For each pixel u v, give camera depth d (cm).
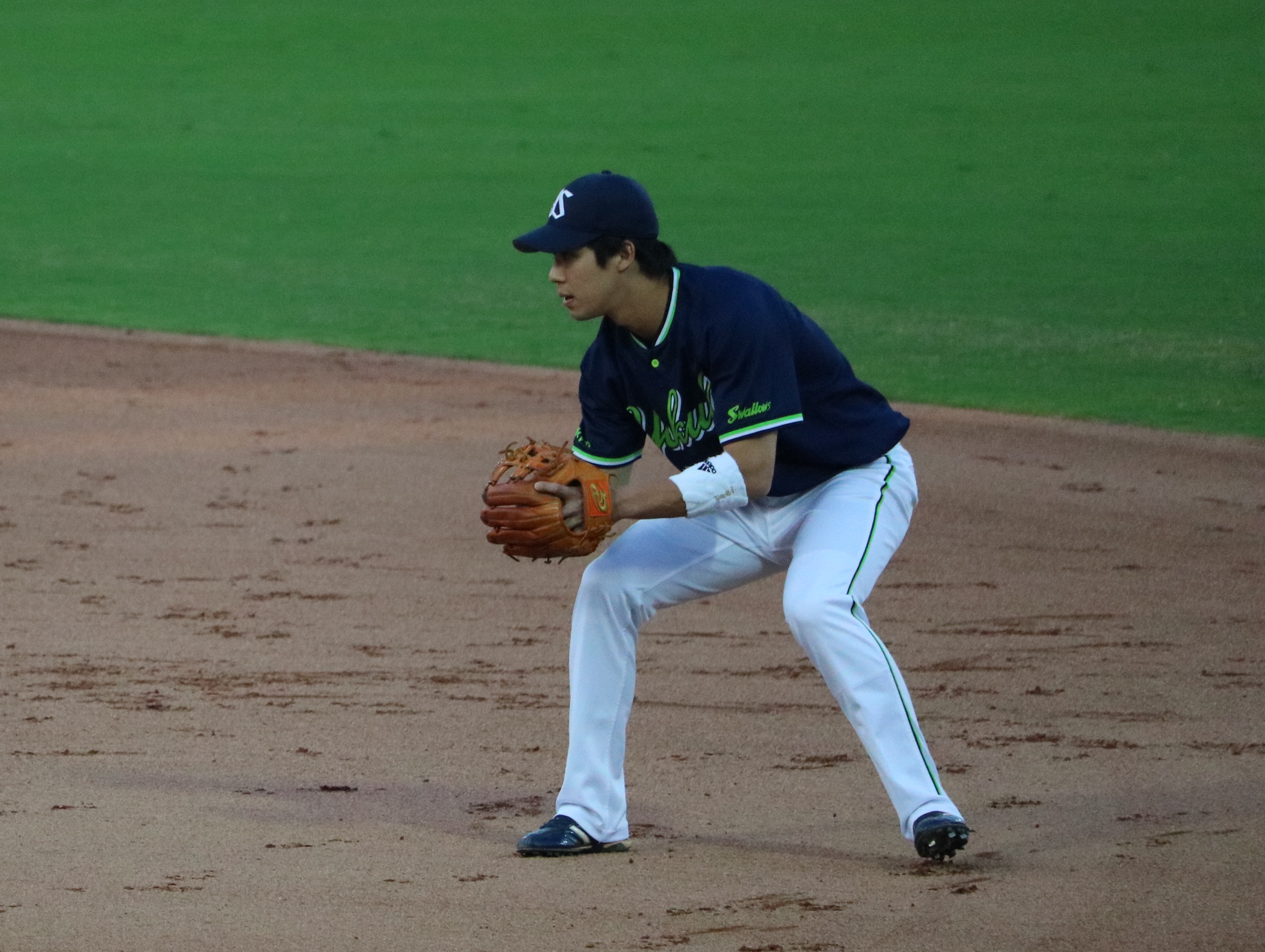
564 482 1463
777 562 1590
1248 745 1912
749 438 1455
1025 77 10456
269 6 13125
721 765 1870
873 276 6059
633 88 10469
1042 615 2545
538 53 11575
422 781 1817
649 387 1530
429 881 1464
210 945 1293
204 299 5894
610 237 1448
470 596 2684
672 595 1575
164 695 2155
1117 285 5859
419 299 5856
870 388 1568
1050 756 1886
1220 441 3825
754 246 6594
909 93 10112
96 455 3741
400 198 7775
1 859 1519
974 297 5697
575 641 1569
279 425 4062
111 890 1430
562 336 5262
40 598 2656
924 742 1531
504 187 7962
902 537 1573
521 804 1736
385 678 2247
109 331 5372
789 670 2281
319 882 1459
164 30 12375
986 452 3728
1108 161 8325
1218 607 2572
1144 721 2020
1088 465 3606
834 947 1286
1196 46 11062
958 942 1297
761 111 9738
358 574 2814
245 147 9031
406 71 11075
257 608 2606
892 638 2431
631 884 1455
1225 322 5262
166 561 2894
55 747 1925
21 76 11025
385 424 4066
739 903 1398
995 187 7800
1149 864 1495
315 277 6253
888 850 1563
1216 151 8431
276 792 1767
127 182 8194
